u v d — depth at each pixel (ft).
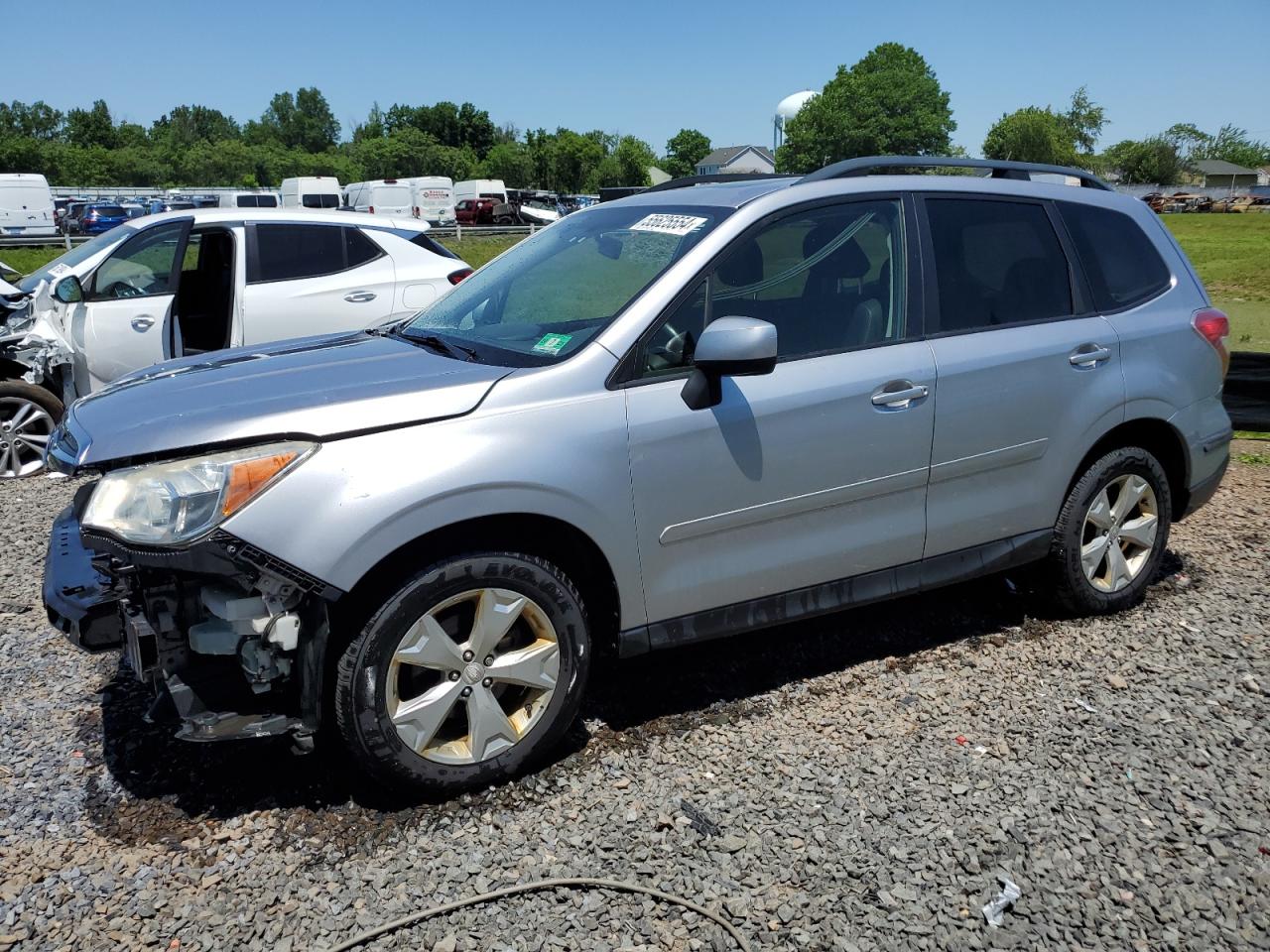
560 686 10.53
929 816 9.98
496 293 12.89
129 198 181.27
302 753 9.67
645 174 328.08
